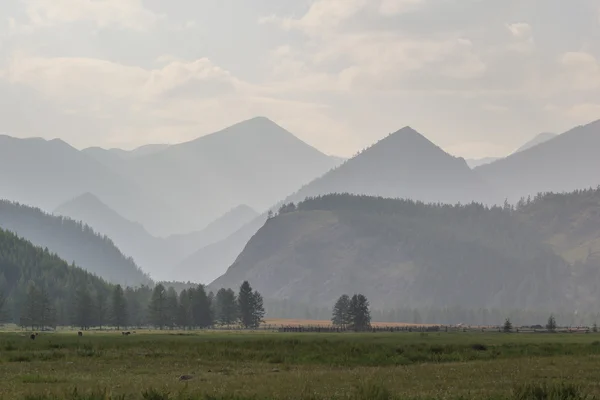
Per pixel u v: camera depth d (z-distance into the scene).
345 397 52.69
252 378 70.75
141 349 118.62
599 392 56.62
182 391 52.50
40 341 141.88
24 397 50.31
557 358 101.19
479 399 52.12
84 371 80.75
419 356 106.19
